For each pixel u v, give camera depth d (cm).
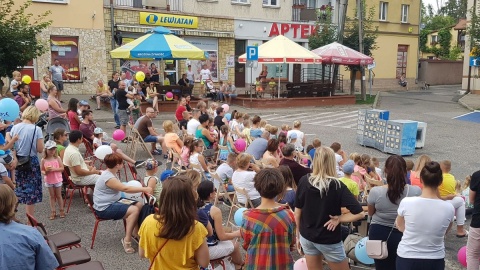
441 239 372
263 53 2095
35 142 635
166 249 306
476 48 2242
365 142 1353
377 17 3425
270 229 371
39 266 293
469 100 2530
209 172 761
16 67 1518
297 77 3058
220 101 2273
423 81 3884
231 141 969
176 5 2434
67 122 980
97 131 955
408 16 3612
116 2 2252
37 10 1986
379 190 434
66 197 787
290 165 636
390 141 1252
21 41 1487
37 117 646
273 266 371
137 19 2266
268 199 384
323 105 2339
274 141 793
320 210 399
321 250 406
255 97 2344
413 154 1254
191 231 307
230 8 2636
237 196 652
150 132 1085
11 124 792
